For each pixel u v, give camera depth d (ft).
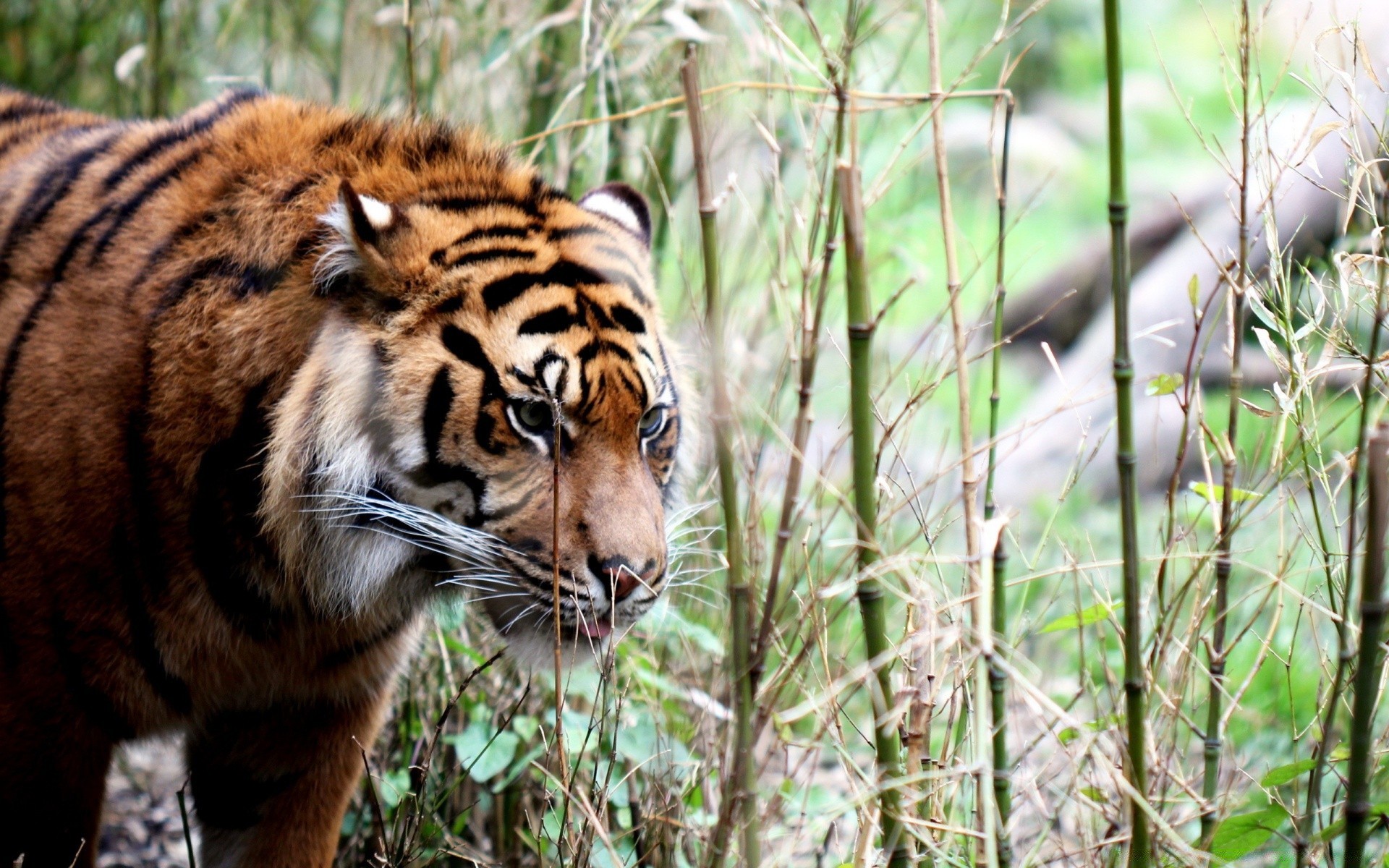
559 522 16.87
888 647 16.25
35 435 16.48
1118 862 15.92
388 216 16.58
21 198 18.10
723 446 13.51
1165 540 18.15
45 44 36.68
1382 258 15.75
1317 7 46.68
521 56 29.30
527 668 18.54
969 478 13.80
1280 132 38.22
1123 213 12.76
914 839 14.78
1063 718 13.01
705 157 13.10
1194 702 18.84
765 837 15.83
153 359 16.60
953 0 62.85
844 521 29.19
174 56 35.09
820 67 22.76
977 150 59.62
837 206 15.21
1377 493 12.25
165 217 17.25
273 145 17.93
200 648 17.43
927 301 54.95
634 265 18.67
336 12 35.45
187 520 16.70
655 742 18.99
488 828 22.35
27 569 16.58
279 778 19.76
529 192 18.57
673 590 23.71
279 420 16.65
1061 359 52.60
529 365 16.66
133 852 23.29
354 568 17.29
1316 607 16.51
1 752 17.12
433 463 16.70
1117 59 12.55
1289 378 16.31
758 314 28.63
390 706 22.43
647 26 27.04
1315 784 14.76
